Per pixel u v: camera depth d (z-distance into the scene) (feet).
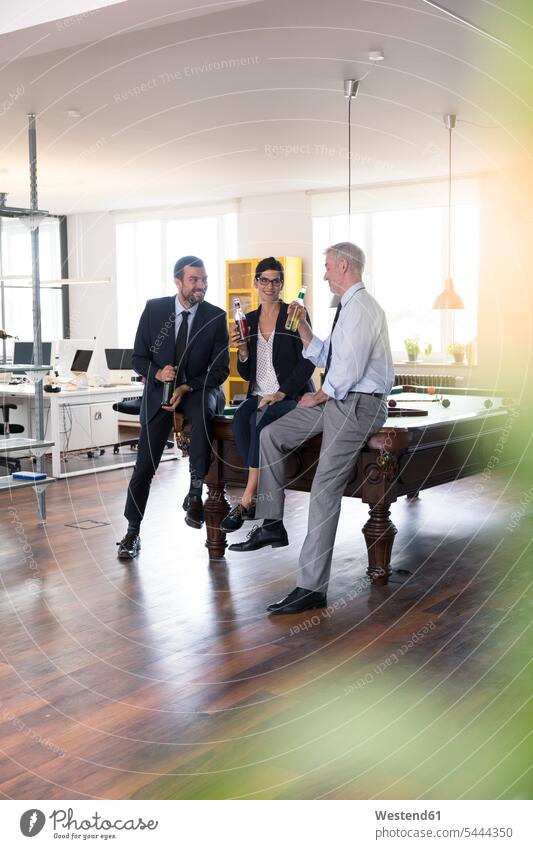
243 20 13.15
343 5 12.49
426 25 13.44
